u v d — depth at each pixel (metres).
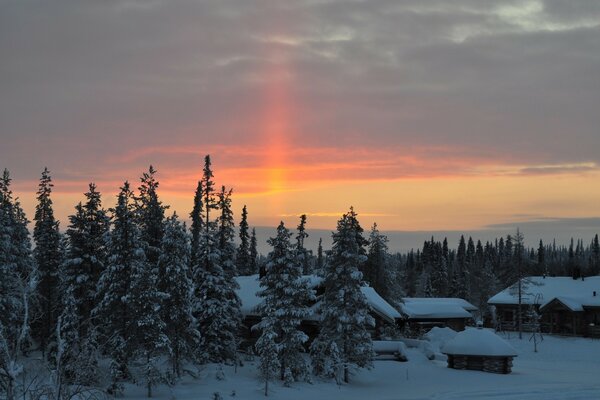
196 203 57.06
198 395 32.25
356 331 38.97
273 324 36.41
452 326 74.56
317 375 38.97
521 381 40.19
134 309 32.09
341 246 39.56
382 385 38.41
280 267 37.56
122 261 33.41
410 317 71.12
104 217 39.19
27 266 39.28
